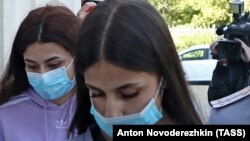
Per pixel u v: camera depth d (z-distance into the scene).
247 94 1.98
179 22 18.41
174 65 1.33
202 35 16.81
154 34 1.25
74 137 1.48
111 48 1.18
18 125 2.27
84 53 1.21
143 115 1.28
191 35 16.91
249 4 15.20
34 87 2.25
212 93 2.54
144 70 1.23
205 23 18.05
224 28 2.64
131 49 1.19
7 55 3.52
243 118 1.94
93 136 1.45
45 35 2.14
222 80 2.50
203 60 9.55
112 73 1.19
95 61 1.19
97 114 1.29
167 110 1.38
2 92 2.32
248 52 2.41
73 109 2.24
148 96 1.28
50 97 2.24
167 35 1.30
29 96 2.30
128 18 1.22
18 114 2.29
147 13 1.26
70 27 2.17
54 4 2.47
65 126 2.23
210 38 16.69
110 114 1.25
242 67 2.46
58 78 2.21
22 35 2.20
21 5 3.79
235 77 2.48
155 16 1.28
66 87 2.25
